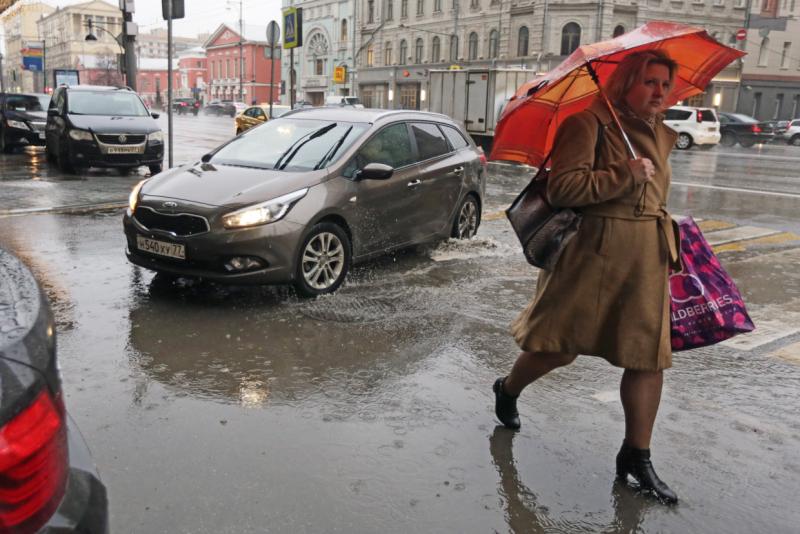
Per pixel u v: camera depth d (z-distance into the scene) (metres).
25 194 10.45
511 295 5.79
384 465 3.06
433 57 53.88
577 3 43.09
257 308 5.21
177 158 17.17
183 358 4.21
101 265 6.30
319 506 2.74
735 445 3.34
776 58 48.12
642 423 2.87
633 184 2.61
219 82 95.06
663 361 2.77
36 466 1.33
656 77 2.70
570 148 2.70
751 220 10.02
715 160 21.80
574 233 2.74
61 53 119.31
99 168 14.76
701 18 45.78
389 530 2.61
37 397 1.34
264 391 3.79
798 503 2.88
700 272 2.86
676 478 3.04
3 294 1.52
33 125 17.50
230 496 2.79
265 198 5.18
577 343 2.85
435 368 4.20
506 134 3.04
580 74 2.88
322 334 4.71
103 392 3.69
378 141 6.22
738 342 4.83
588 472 3.06
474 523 2.68
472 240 7.71
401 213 6.34
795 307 5.70
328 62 66.31
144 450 3.12
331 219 5.65
